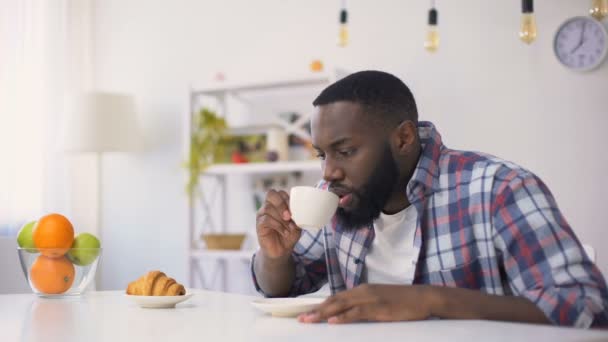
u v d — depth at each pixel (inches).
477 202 46.6
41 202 147.3
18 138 144.6
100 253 55.6
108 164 160.2
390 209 51.9
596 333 32.8
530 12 102.3
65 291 53.9
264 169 128.8
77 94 142.6
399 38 130.2
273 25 143.6
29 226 55.6
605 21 112.3
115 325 38.2
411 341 30.5
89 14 163.6
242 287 142.2
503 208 44.4
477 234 46.7
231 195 144.7
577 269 39.1
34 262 53.2
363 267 53.8
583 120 113.9
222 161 137.7
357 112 47.4
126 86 159.9
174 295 48.0
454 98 124.7
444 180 49.2
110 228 159.3
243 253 129.3
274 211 52.6
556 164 115.7
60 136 146.9
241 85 132.3
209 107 148.7
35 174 146.8
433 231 49.1
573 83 114.8
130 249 157.0
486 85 122.0
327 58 137.3
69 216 153.9
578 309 36.5
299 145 135.6
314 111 49.1
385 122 48.4
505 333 32.6
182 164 135.4
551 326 34.9
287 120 136.8
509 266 43.3
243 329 35.6
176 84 154.4
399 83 50.5
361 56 133.6
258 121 142.1
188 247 134.6
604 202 112.0
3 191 141.9
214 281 144.2
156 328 36.7
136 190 157.0
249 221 142.5
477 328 34.3
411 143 49.6
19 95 145.3
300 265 58.1
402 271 51.5
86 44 162.2
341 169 48.1
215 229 145.6
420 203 49.1
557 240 40.8
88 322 39.8
